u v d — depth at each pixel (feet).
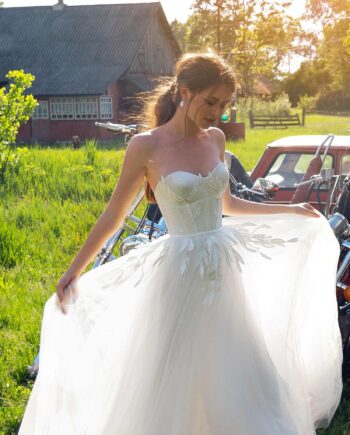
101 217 10.79
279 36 161.07
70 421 10.36
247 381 10.28
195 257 10.44
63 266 23.02
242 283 10.73
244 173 16.92
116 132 15.20
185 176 10.37
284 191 22.57
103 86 113.39
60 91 114.52
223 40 170.91
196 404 10.20
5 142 44.06
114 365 10.47
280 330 11.32
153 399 10.15
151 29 133.18
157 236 14.42
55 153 51.72
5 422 12.99
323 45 191.21
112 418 10.23
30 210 29.99
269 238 11.28
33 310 18.29
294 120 129.80
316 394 12.10
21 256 23.88
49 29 129.90
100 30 127.24
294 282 11.64
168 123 10.78
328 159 22.54
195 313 10.30
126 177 10.70
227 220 12.26
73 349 10.61
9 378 14.58
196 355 10.21
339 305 14.19
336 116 172.65
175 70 10.88
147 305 10.55
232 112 101.09
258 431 10.06
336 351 12.18
